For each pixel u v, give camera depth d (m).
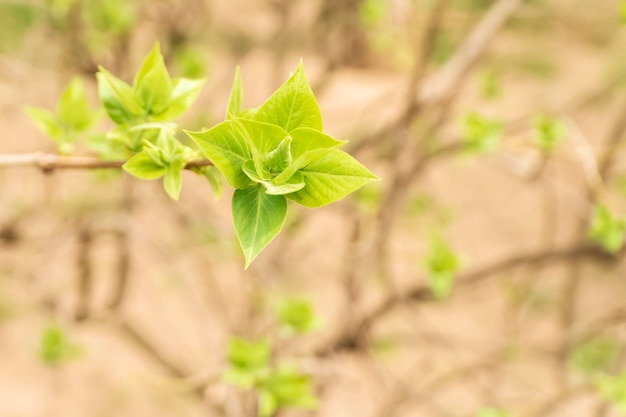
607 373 1.14
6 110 1.23
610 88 1.38
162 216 1.28
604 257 1.07
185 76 0.90
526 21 1.75
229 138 0.43
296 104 0.43
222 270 1.40
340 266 1.34
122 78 1.15
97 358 1.57
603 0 1.47
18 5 1.36
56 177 1.27
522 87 2.16
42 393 1.63
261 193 0.43
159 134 0.46
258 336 0.93
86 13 1.08
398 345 1.42
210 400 0.98
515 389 1.26
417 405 1.27
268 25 1.67
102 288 1.46
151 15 1.25
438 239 0.98
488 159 1.18
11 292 1.50
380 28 1.18
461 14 1.25
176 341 1.39
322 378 1.02
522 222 1.95
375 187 1.03
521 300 1.44
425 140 1.10
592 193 1.08
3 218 1.13
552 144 0.82
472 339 1.37
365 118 1.42
